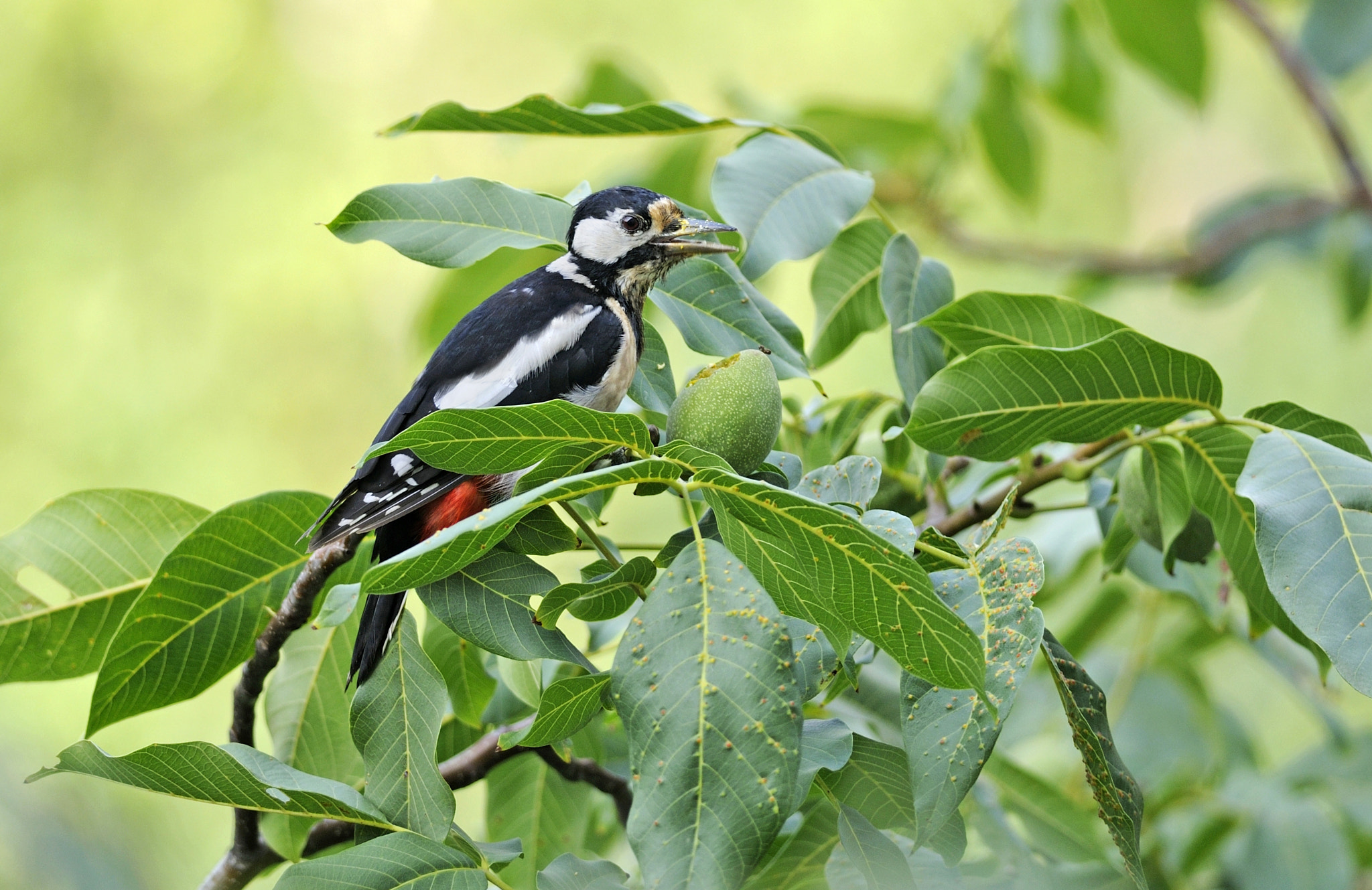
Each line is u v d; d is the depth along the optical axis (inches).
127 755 161.8
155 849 441.7
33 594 214.8
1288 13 626.8
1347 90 668.1
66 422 722.8
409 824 169.5
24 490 708.0
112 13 772.0
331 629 223.3
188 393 741.3
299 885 157.8
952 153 418.3
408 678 175.6
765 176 229.1
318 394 757.9
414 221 223.5
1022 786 236.2
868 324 249.9
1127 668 313.4
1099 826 283.0
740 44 725.9
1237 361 642.8
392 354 765.9
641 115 231.6
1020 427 194.9
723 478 152.4
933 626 148.3
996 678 155.2
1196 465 202.2
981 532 176.7
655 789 144.3
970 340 211.6
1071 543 305.4
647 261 269.0
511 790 240.8
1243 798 283.7
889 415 230.8
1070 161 698.2
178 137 776.9
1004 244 454.6
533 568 180.1
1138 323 667.4
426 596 176.7
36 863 326.6
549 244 224.8
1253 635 218.5
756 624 150.0
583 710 157.9
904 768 179.5
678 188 375.9
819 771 177.8
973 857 253.1
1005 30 405.1
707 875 140.3
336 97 802.2
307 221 775.7
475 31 799.1
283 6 802.8
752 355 186.2
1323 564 162.6
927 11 696.4
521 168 733.9
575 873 170.9
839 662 162.2
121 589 218.7
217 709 570.6
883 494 240.5
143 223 763.4
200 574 204.5
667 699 147.4
